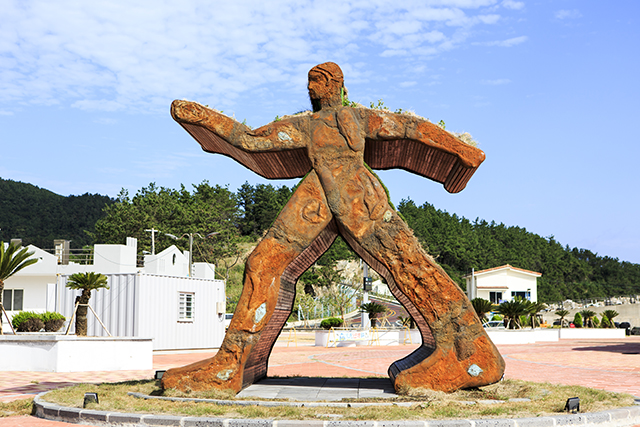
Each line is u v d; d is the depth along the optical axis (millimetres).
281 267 9219
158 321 25594
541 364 17609
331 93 9508
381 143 9617
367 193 9211
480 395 8570
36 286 37531
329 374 14164
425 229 115500
